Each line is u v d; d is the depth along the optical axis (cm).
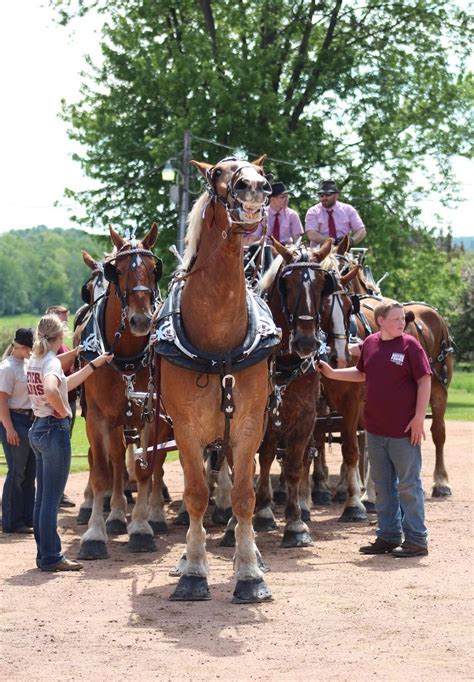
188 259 731
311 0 3028
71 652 605
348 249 1194
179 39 3133
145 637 635
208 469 1156
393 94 3075
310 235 1229
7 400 1045
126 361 894
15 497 1065
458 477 1459
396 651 595
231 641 623
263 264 1022
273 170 2847
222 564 865
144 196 3028
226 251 696
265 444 1002
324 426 1128
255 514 1024
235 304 708
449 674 551
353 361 1084
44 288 14262
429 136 3111
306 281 888
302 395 929
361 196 2988
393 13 3073
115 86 3088
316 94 3056
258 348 718
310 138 2933
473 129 3125
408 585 766
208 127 2850
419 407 875
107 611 701
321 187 1237
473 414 2767
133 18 3130
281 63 3086
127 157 3034
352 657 585
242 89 2844
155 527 1041
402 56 3084
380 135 3034
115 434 1012
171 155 2828
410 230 3123
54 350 848
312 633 637
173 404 728
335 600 721
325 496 1252
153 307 878
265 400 737
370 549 902
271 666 571
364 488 1280
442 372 1309
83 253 1048
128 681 550
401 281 3238
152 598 738
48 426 835
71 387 848
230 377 702
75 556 913
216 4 3064
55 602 729
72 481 1486
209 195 710
